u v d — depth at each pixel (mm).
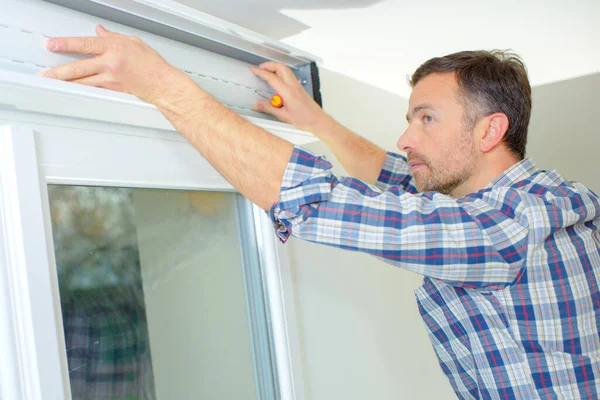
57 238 1066
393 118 2549
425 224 1039
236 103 1332
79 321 1078
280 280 1601
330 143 1533
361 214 1028
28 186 981
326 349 1780
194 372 1331
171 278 1312
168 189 1346
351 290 1978
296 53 1431
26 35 922
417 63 2139
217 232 1479
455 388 1337
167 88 1037
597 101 2998
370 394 1959
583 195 1204
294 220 1043
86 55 1027
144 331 1216
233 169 1051
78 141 1108
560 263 1126
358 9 1589
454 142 1277
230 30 1205
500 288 1114
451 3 1688
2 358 911
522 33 2039
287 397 1564
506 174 1243
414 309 2365
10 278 940
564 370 1105
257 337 1547
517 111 1289
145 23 1122
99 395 1097
